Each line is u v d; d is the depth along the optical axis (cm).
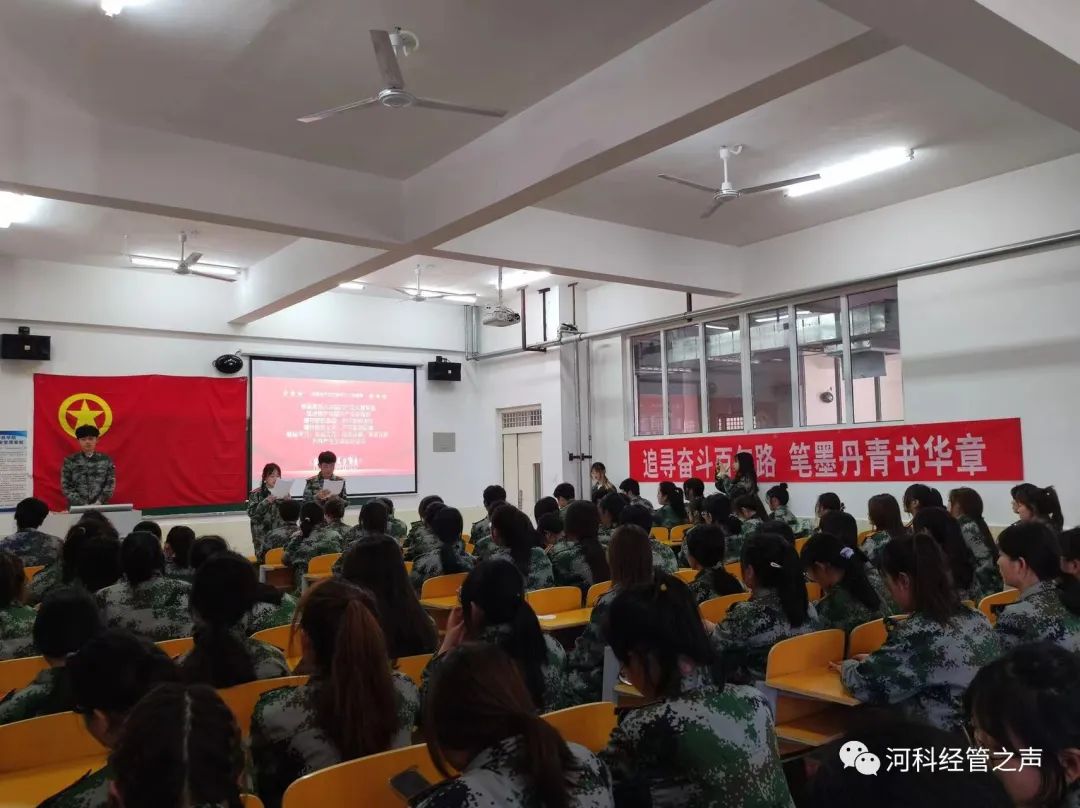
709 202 662
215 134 508
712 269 786
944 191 656
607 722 207
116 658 150
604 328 970
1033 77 341
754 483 773
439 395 1081
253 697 218
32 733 198
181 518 878
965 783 78
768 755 151
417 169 569
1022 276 621
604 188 627
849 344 753
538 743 119
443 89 452
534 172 475
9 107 451
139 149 493
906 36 310
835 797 80
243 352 927
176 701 115
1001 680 111
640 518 455
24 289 797
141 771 107
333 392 995
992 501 638
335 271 690
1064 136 549
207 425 899
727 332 870
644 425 959
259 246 769
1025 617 242
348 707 171
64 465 725
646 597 162
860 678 229
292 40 398
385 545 264
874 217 700
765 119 506
